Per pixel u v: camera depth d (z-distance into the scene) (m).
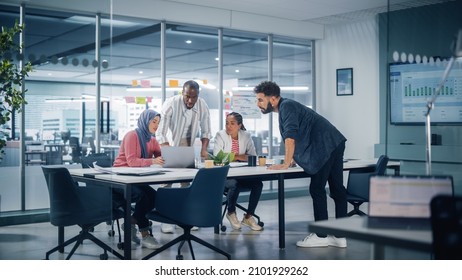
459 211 1.49
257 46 8.24
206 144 5.70
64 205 3.64
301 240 4.26
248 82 8.30
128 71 11.29
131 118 7.98
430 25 5.15
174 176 3.44
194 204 3.29
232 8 6.89
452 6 4.96
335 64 7.87
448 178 1.82
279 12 7.12
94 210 3.56
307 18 7.51
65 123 5.47
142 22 6.51
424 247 1.47
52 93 5.37
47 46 5.46
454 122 5.10
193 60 9.93
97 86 5.83
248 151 5.29
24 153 5.09
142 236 4.07
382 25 7.04
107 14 5.86
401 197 1.84
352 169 4.52
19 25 4.69
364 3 6.54
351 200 4.60
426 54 5.22
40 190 4.98
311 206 6.60
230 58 9.12
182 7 6.55
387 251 3.75
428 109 2.93
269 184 7.79
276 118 8.03
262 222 5.08
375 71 7.30
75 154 5.50
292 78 8.48
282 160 4.77
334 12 7.09
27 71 4.85
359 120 7.55
